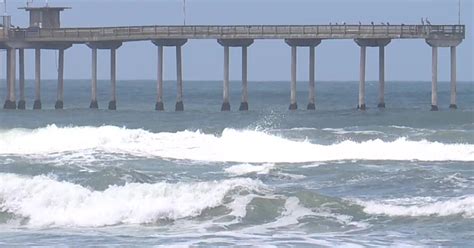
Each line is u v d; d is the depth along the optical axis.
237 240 32.53
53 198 37.25
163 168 48.84
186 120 80.38
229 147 56.03
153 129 70.88
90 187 40.38
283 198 36.91
